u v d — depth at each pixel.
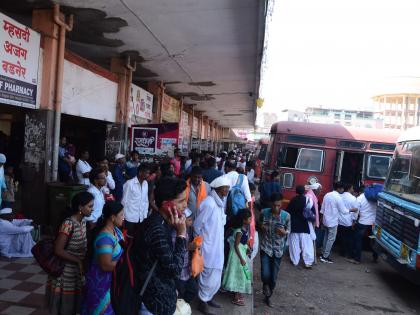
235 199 5.32
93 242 2.78
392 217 6.15
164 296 2.24
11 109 11.20
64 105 7.88
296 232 6.81
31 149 7.08
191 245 3.91
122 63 10.91
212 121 34.53
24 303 4.05
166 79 14.44
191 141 22.91
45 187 7.03
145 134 9.52
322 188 9.32
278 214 5.10
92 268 2.76
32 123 7.05
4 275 4.82
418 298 5.76
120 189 7.48
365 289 6.02
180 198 2.41
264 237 5.14
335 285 6.11
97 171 4.75
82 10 7.31
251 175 11.59
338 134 9.41
